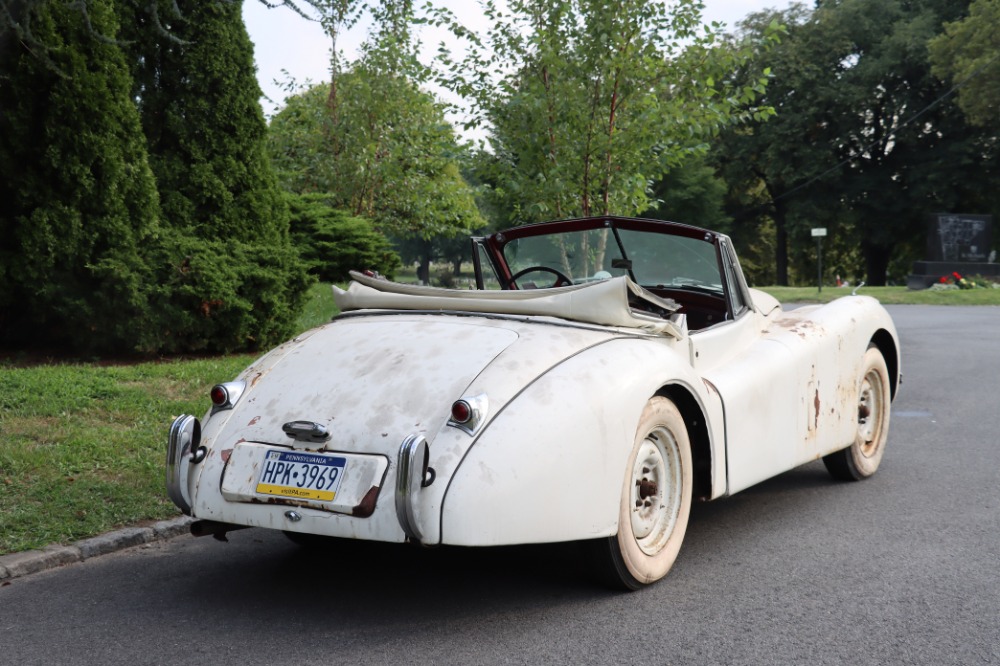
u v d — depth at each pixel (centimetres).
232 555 442
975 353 1326
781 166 5019
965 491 548
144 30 961
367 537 323
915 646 323
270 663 313
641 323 404
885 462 632
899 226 5138
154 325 860
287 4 690
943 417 803
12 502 489
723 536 464
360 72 2050
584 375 359
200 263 892
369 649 324
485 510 320
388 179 2119
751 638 331
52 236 840
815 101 4928
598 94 1035
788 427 480
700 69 1035
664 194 5053
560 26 1048
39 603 377
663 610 359
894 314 2244
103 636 340
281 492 339
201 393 745
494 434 330
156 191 910
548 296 407
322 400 359
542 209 1025
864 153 5225
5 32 730
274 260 972
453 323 400
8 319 890
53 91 837
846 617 350
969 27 4238
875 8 5091
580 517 344
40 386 706
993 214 4909
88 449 579
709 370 447
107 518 474
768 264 6519
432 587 390
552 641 329
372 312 435
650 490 389
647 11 1009
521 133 1048
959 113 4753
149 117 975
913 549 436
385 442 334
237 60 1005
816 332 518
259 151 1029
